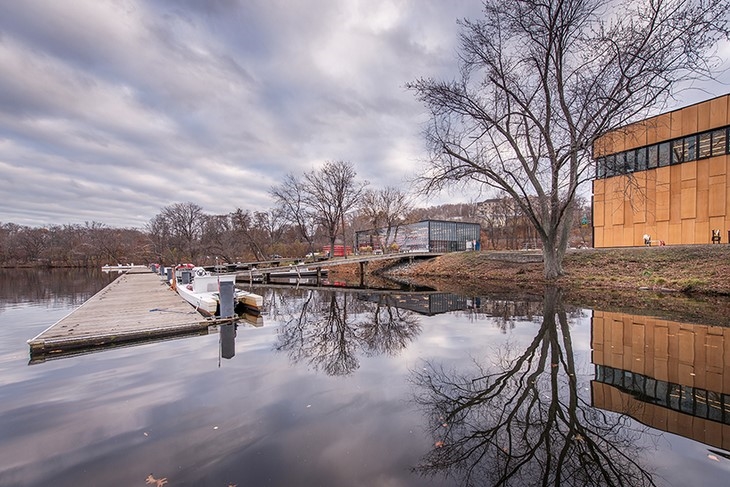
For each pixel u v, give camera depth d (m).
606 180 23.38
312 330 9.61
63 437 3.59
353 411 4.19
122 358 6.64
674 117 19.67
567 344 7.16
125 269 53.50
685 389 4.79
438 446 3.37
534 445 3.39
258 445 3.40
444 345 7.37
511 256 23.11
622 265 16.95
